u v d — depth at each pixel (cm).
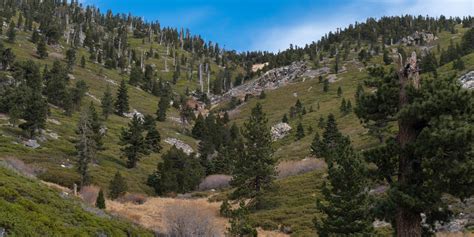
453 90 1678
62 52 16675
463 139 1548
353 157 2869
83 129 6306
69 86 12131
